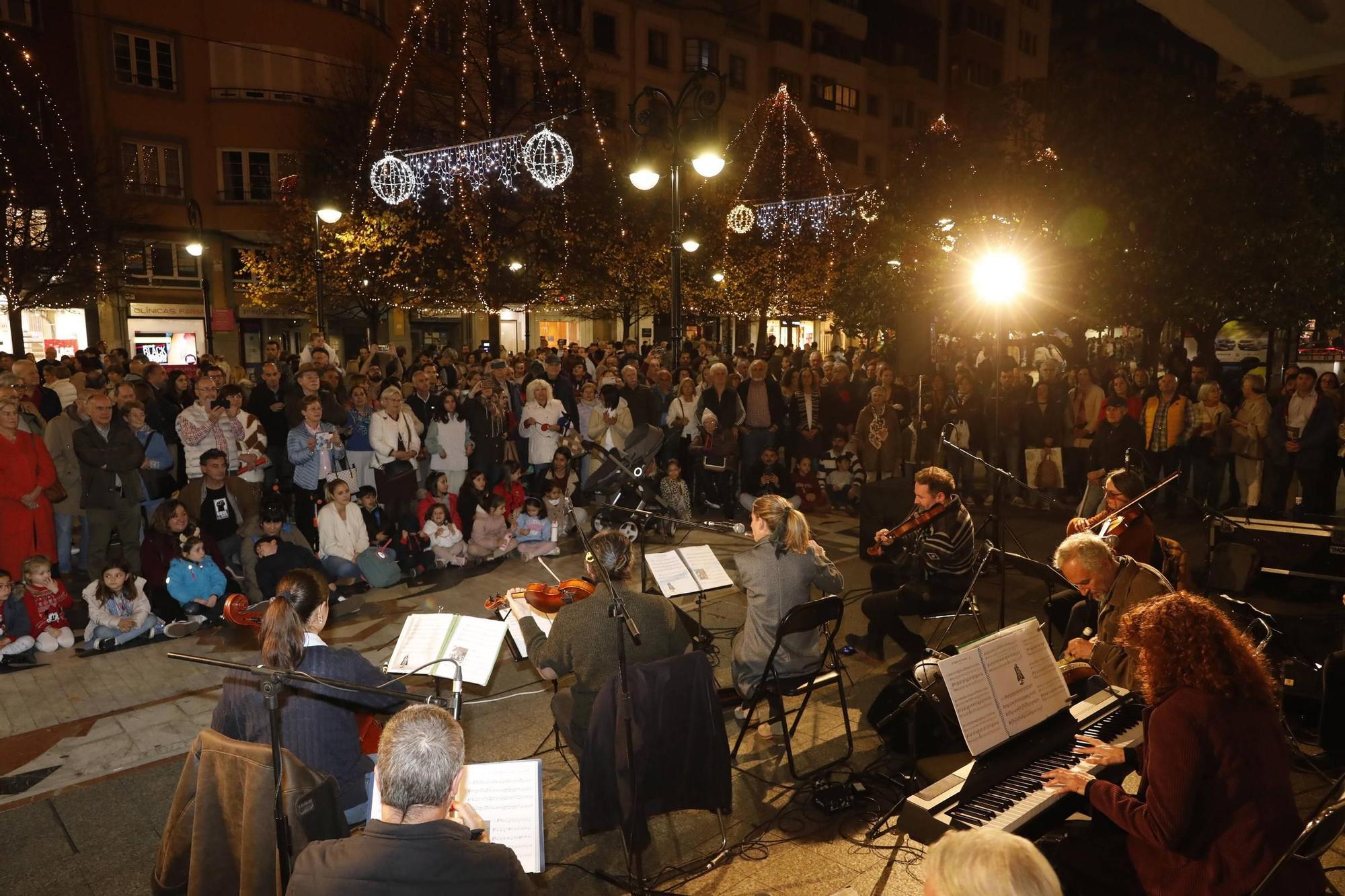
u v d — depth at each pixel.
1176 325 16.11
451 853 2.15
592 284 24.16
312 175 21.70
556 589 4.45
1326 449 9.32
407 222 20.61
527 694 5.56
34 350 21.36
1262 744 2.63
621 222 23.47
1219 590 5.90
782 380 12.47
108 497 7.14
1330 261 13.84
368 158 21.42
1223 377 16.45
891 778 4.42
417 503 8.74
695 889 3.62
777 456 10.44
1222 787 2.62
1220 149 13.24
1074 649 4.37
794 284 26.52
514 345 31.14
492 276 21.73
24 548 6.61
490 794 2.78
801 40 39.75
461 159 21.92
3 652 5.91
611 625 3.75
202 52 23.19
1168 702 2.72
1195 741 2.63
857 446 10.98
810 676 4.56
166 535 6.63
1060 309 14.30
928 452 11.27
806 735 5.00
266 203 23.88
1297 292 13.70
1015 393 10.91
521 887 2.22
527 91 28.48
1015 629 3.40
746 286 26.20
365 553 7.54
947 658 3.14
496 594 7.50
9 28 20.28
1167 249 13.16
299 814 2.58
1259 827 2.57
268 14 23.28
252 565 6.93
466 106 25.89
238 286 24.72
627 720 3.32
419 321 29.53
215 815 2.75
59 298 18.02
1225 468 10.64
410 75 24.69
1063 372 12.23
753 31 37.78
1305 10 5.22
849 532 9.76
